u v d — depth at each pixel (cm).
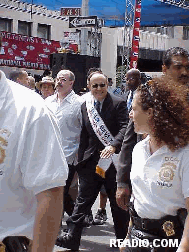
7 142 185
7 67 1700
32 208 195
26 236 192
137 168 270
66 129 583
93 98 515
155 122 260
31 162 187
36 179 185
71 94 587
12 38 1708
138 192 271
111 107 506
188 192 252
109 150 482
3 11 1852
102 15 1788
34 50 1777
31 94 197
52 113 198
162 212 262
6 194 186
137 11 1631
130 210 282
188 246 243
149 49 2545
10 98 191
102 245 561
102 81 500
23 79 795
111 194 504
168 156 260
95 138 508
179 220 260
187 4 1766
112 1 1684
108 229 634
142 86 270
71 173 589
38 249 183
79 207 512
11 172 186
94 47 1783
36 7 1953
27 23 1941
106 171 499
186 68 358
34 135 188
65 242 507
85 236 596
